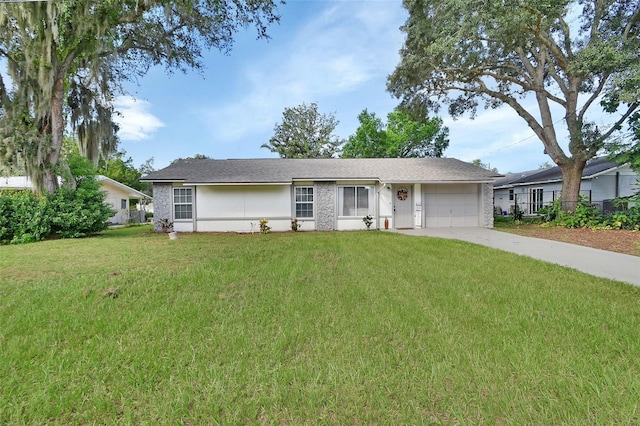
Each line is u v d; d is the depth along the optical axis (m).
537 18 10.73
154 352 2.80
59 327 3.34
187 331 3.24
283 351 2.81
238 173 14.50
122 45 13.27
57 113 11.35
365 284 4.94
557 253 7.75
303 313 3.72
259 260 6.75
